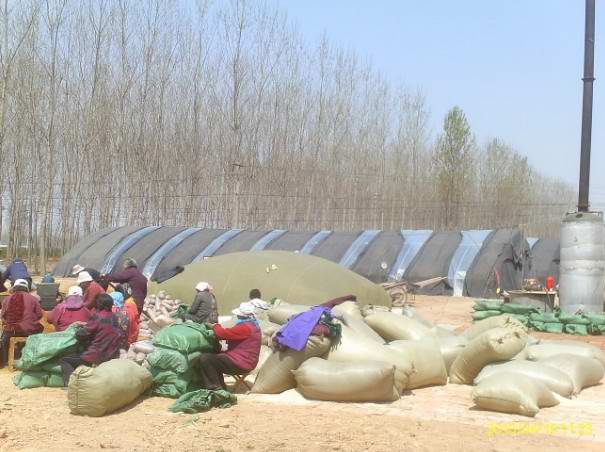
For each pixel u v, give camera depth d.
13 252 37.25
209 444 6.73
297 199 45.91
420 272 24.98
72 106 38.41
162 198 40.62
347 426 7.43
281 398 8.81
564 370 9.64
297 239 28.77
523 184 71.88
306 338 8.85
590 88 18.42
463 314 19.31
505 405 8.14
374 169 52.72
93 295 11.51
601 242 17.95
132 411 8.05
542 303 18.91
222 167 42.41
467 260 24.88
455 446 6.76
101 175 38.78
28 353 9.31
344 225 48.97
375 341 9.30
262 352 10.22
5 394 8.97
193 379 8.84
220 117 42.72
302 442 6.82
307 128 47.06
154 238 28.98
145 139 40.31
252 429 7.29
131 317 11.57
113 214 39.00
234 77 42.84
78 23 38.50
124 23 39.53
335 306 11.43
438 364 9.73
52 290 13.23
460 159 57.06
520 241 26.02
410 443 6.84
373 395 8.55
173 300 17.12
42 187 35.56
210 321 12.59
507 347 9.52
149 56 40.53
